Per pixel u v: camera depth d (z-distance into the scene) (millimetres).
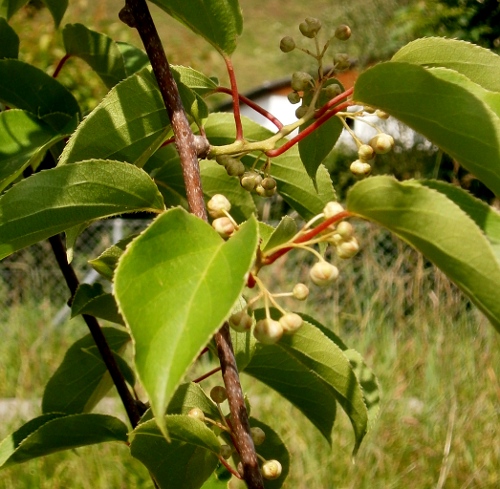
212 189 310
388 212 174
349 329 1209
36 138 270
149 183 216
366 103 221
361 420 262
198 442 220
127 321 151
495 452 906
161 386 143
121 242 252
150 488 844
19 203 211
